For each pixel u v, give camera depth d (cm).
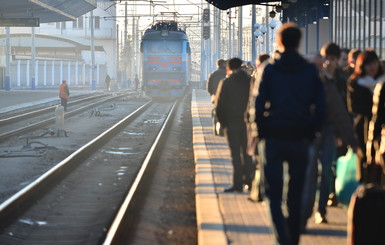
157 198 2103
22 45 16862
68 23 18225
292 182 1080
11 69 11900
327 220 1424
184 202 2036
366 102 1241
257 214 1543
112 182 2462
